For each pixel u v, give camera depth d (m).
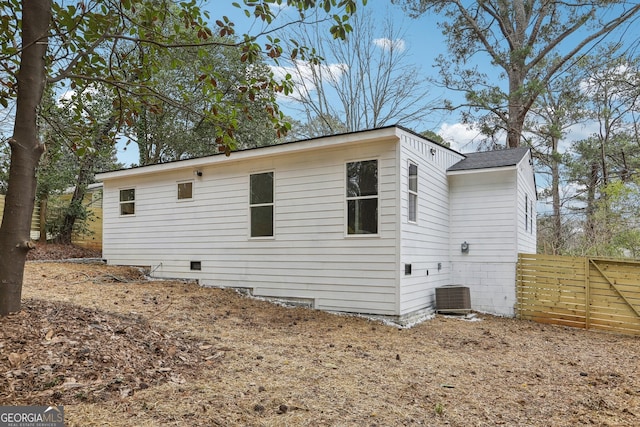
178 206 10.02
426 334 6.37
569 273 8.27
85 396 2.85
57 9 3.97
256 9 3.80
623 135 17.27
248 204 8.88
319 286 7.86
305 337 5.62
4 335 3.45
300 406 3.10
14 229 3.91
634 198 12.78
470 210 9.50
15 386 2.82
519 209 9.40
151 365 3.64
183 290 8.58
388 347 5.33
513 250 8.98
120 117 5.06
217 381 3.51
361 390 3.57
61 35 4.07
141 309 6.23
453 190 9.72
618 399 3.72
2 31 4.07
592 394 3.84
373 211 7.38
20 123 3.89
